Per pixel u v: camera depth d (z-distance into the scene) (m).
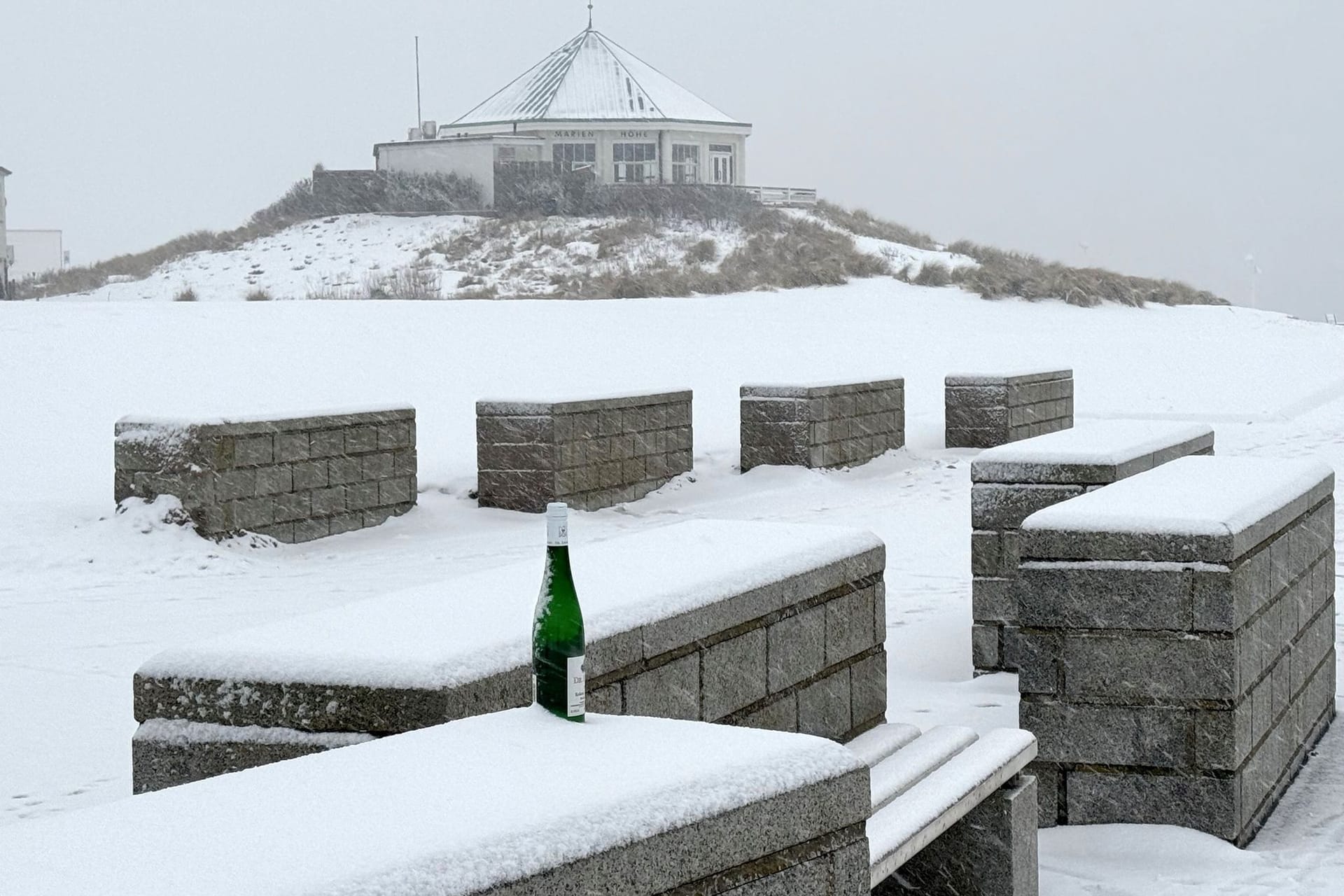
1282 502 7.28
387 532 16.59
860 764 3.55
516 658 4.29
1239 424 26.23
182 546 14.62
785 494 19.31
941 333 35.62
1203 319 40.75
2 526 15.16
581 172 65.00
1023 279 43.00
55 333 25.30
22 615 12.13
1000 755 5.59
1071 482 9.08
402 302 32.19
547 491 17.62
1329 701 8.65
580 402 18.03
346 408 16.47
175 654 4.32
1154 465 9.70
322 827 2.82
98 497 16.50
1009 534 9.32
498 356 28.20
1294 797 7.30
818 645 5.90
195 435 14.91
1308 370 32.66
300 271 57.19
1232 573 6.40
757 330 33.56
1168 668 6.51
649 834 3.00
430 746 3.40
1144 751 6.57
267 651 4.25
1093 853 6.42
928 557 14.42
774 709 5.56
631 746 3.41
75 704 9.34
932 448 23.81
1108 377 31.61
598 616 4.57
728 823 3.18
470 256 56.41
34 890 2.49
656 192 62.81
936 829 4.81
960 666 9.82
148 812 2.93
